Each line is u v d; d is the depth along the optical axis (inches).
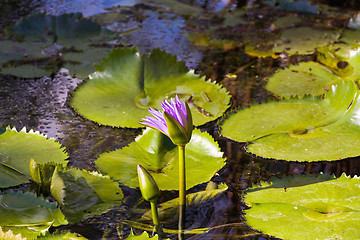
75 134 85.0
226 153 82.6
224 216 76.9
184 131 74.5
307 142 82.7
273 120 85.0
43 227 75.1
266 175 80.4
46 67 95.0
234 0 136.2
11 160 80.7
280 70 94.3
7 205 76.5
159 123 74.9
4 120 86.7
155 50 90.0
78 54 99.5
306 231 75.1
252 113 86.0
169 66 90.4
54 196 77.7
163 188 77.9
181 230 75.9
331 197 77.4
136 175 79.0
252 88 91.7
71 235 74.5
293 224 75.6
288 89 90.8
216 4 133.8
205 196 78.4
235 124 84.9
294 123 84.7
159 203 77.8
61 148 82.4
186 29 115.3
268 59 99.0
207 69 95.3
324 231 75.0
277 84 91.7
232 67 95.8
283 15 125.7
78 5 129.3
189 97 87.9
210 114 86.2
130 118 86.2
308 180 79.0
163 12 126.2
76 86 92.1
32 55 98.7
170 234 75.6
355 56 93.7
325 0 136.9
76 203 77.2
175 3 133.1
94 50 101.7
